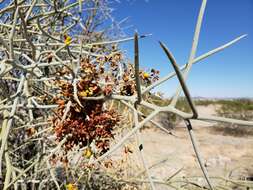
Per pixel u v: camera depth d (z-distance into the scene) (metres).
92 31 2.78
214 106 18.39
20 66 1.19
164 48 0.57
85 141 1.06
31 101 1.48
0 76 1.14
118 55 1.26
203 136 9.84
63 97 1.11
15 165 2.31
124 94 1.09
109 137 1.06
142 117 1.03
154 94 1.36
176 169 4.50
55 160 1.58
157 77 1.29
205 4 0.70
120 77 1.17
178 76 0.59
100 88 1.04
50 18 2.14
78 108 1.04
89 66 1.10
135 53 0.66
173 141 8.40
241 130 10.60
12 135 2.26
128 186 2.34
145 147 7.40
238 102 18.89
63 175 2.19
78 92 1.03
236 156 7.30
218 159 6.43
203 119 0.63
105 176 2.33
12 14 1.79
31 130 1.63
